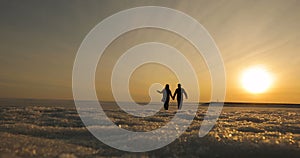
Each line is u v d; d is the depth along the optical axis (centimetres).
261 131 1591
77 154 882
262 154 999
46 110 2619
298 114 3497
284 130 1656
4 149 843
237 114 3194
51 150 892
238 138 1241
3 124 1483
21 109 2612
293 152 1020
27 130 1305
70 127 1476
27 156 792
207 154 991
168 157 947
